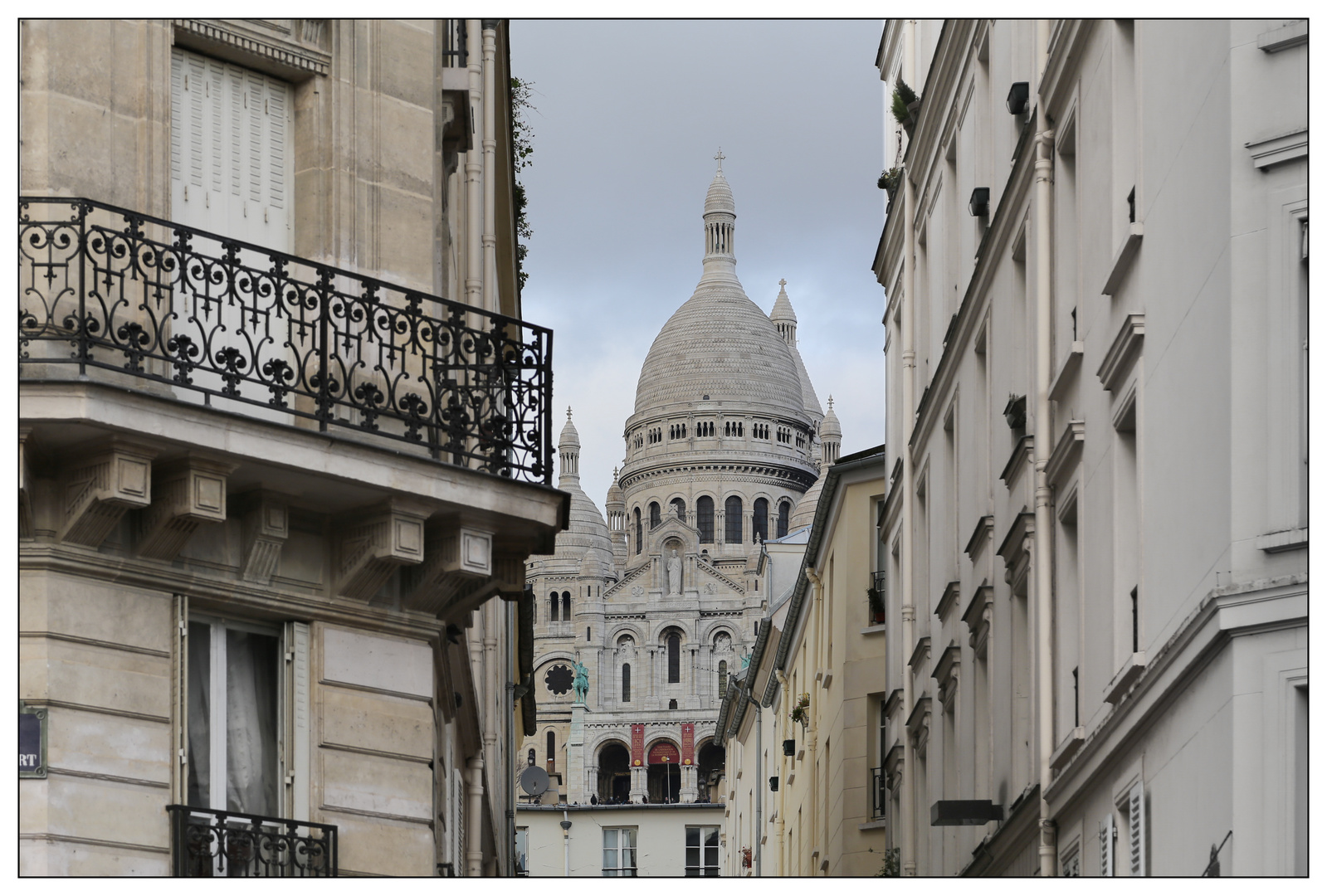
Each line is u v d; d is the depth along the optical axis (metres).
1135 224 32.66
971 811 43.84
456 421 30.45
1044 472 39.03
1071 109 38.78
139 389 27.88
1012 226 44.72
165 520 27.44
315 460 28.22
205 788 28.69
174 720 27.88
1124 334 32.81
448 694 37.12
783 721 106.19
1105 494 34.66
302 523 29.91
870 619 74.94
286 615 29.62
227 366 27.84
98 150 28.94
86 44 29.12
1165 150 31.27
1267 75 27.52
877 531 75.56
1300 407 26.48
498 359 30.95
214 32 30.94
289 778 29.48
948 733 52.66
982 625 47.06
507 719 79.81
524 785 145.88
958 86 53.38
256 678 29.61
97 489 26.56
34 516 26.92
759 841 120.38
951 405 53.59
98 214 28.69
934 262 58.00
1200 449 28.45
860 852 72.94
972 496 49.88
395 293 32.00
